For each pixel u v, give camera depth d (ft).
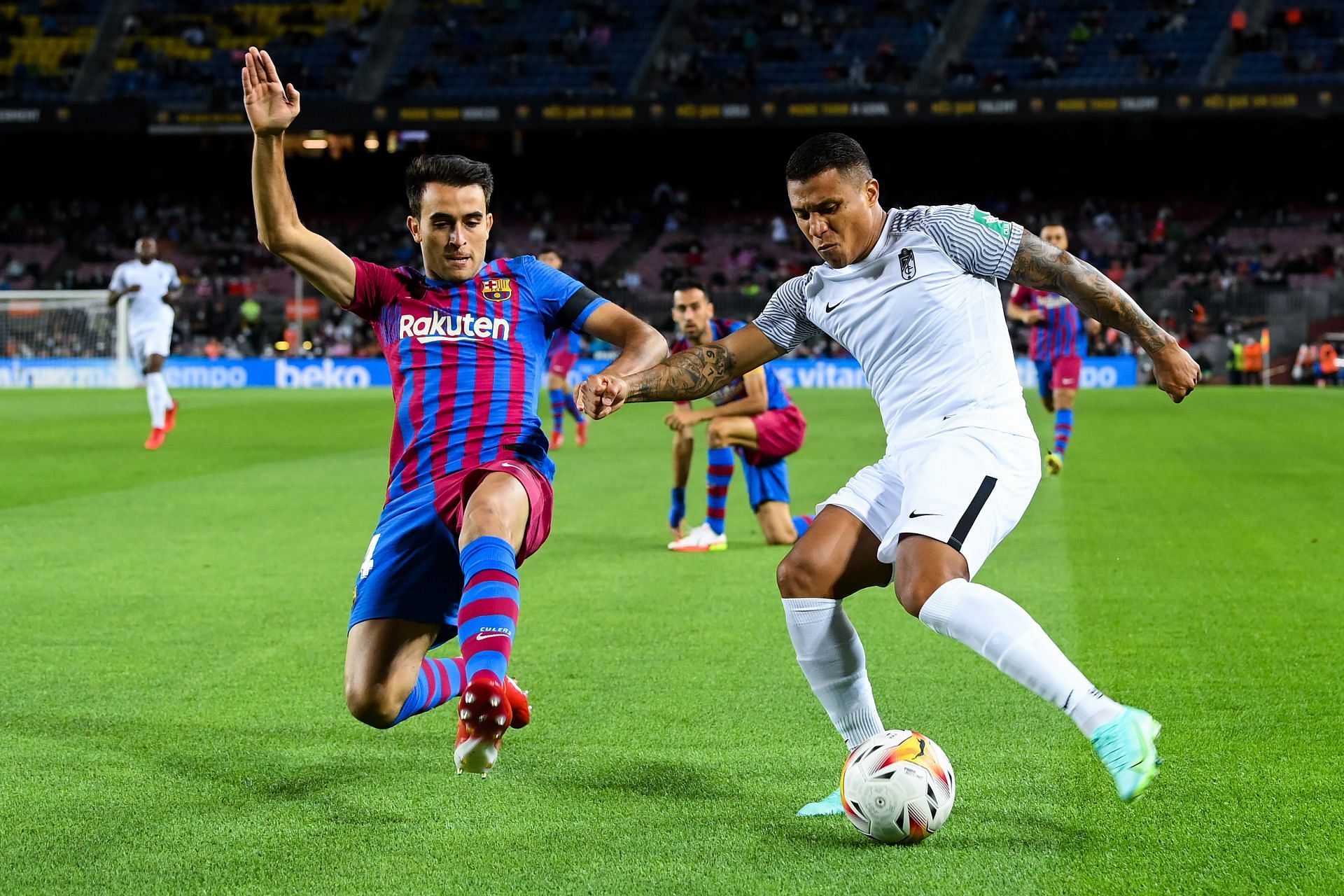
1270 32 132.77
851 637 14.51
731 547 33.04
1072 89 125.70
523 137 156.04
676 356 15.56
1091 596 25.79
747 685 19.43
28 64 148.15
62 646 22.08
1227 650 21.21
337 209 157.48
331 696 18.88
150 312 59.41
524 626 23.58
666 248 147.64
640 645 22.08
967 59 138.62
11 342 124.47
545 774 15.29
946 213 14.67
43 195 159.84
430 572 14.53
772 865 12.46
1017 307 52.65
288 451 58.85
